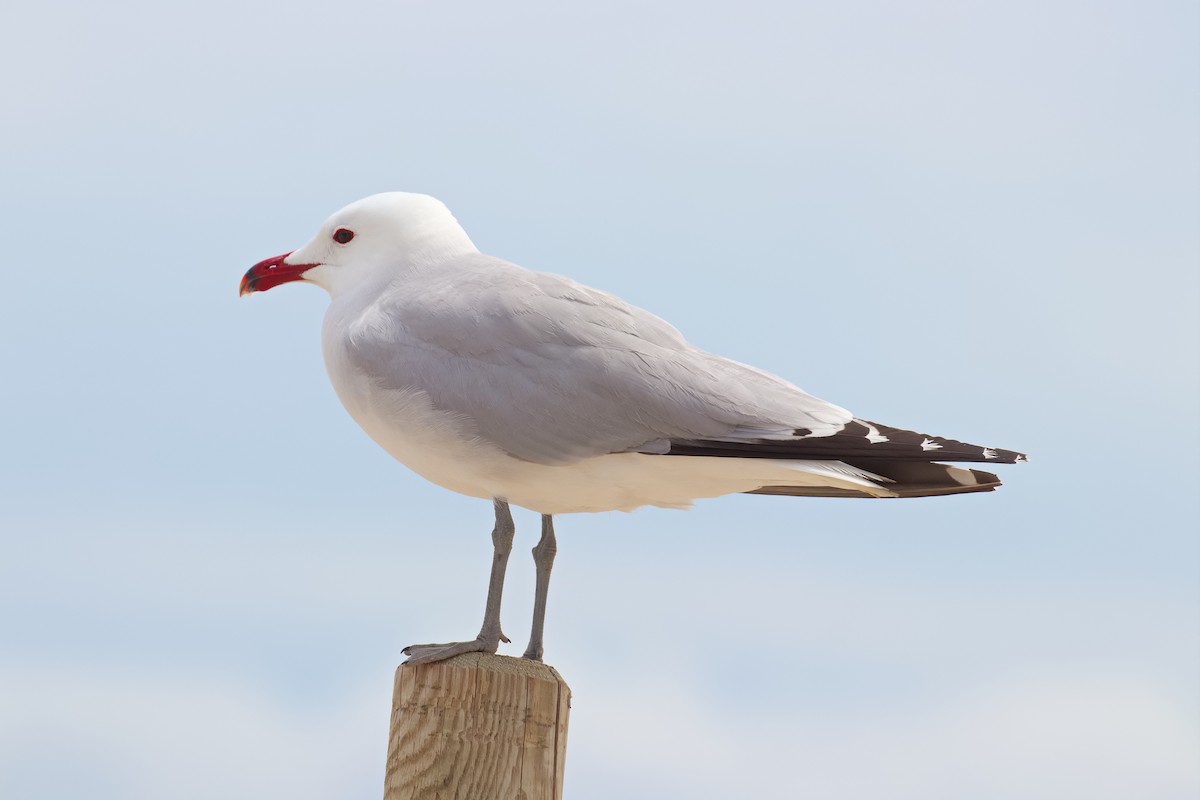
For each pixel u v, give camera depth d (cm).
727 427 995
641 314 1039
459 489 1066
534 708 829
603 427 986
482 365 995
